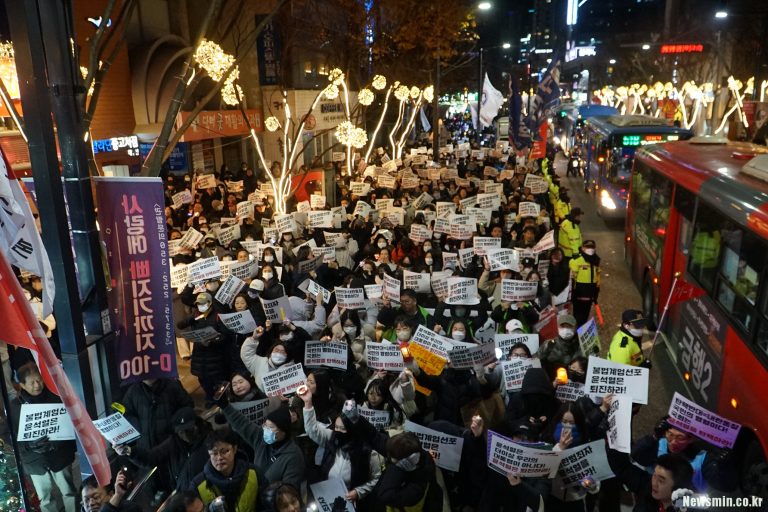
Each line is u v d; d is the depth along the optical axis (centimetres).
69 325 530
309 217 1366
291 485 437
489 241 1066
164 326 582
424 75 2986
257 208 1569
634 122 2153
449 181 2019
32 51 481
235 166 2661
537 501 452
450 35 2423
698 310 790
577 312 1091
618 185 2017
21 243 431
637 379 538
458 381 628
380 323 791
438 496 480
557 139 5047
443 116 5759
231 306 867
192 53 803
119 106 1831
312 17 2600
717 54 3488
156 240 570
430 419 621
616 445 485
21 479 461
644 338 1098
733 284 657
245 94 2655
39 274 437
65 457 596
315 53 2891
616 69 5466
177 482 529
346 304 844
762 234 574
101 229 557
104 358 564
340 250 1239
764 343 560
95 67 711
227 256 1045
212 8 802
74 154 534
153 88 1900
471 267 1029
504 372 616
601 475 470
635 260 1365
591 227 2105
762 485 554
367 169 2186
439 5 2323
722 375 675
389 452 460
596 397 546
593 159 2502
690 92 3778
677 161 1025
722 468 491
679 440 494
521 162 2294
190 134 2041
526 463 457
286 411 511
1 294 393
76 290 532
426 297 967
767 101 3069
